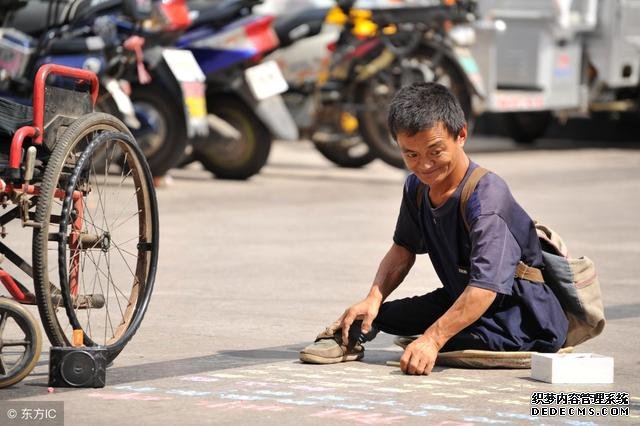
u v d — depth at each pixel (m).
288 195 25.42
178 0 23.75
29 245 17.94
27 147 10.39
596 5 36.22
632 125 40.75
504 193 10.73
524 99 34.50
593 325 11.23
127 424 8.95
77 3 23.33
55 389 10.02
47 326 10.12
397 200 25.06
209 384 10.31
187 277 16.11
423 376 10.72
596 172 31.09
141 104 24.80
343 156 30.86
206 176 28.33
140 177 11.38
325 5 30.25
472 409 9.54
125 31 23.52
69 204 10.03
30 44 22.98
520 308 11.08
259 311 13.98
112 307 13.84
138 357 11.43
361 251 18.47
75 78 11.05
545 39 35.22
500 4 35.50
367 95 28.12
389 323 11.55
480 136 42.38
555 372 10.48
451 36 28.48
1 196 10.26
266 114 26.69
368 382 10.46
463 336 11.05
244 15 26.48
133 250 17.69
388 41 27.88
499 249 10.60
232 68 26.08
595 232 20.88
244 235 19.91
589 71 36.59
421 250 11.52
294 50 28.12
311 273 16.56
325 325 13.24
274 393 10.00
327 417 9.22
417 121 10.38
